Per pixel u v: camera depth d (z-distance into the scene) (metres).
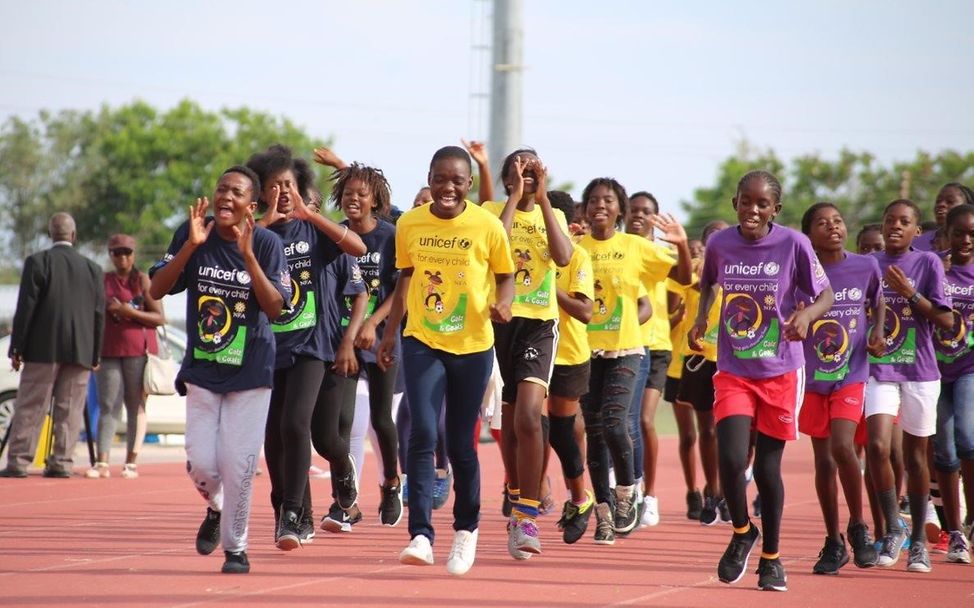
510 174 13.10
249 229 11.04
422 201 17.58
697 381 17.83
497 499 20.80
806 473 25.94
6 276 111.81
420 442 11.87
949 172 99.56
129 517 17.00
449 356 12.05
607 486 15.41
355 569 12.30
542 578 12.12
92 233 111.06
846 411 13.02
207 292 11.33
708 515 17.67
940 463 14.29
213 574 11.74
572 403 14.53
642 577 12.45
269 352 11.43
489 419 18.08
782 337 11.84
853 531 13.46
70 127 115.88
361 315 13.95
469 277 12.01
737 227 12.27
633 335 15.73
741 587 12.00
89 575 11.66
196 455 11.28
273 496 13.74
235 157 109.69
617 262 15.78
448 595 10.91
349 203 15.12
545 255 13.20
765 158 105.19
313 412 14.11
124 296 23.67
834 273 13.23
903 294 13.72
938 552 15.04
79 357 22.91
